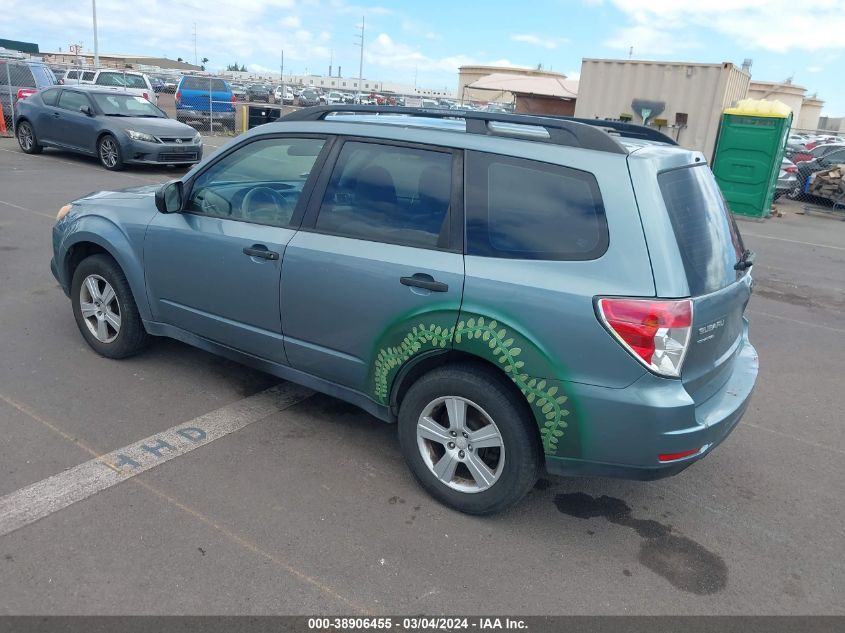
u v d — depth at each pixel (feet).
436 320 10.18
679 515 11.28
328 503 10.87
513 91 74.79
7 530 9.64
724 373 10.80
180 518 10.19
